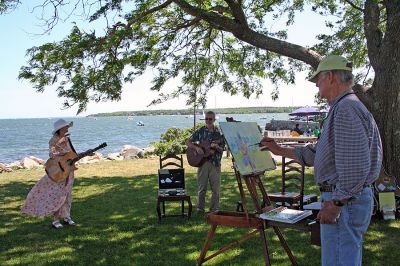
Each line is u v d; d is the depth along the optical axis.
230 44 11.33
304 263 4.99
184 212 7.83
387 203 6.75
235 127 4.64
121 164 16.44
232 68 11.45
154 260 5.26
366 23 8.05
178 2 8.33
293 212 4.37
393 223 6.59
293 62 10.80
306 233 6.22
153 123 134.88
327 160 2.99
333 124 2.95
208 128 7.52
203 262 4.87
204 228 6.65
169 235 6.34
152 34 10.25
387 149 7.41
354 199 2.90
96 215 7.80
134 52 10.00
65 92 9.02
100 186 11.16
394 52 7.35
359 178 2.77
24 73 8.82
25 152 34.62
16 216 7.87
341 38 10.66
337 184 2.86
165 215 7.43
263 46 8.34
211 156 7.41
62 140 6.91
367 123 2.86
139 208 8.30
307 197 6.78
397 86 7.36
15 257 5.50
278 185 10.57
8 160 27.81
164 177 7.58
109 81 9.19
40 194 6.87
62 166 6.82
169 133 21.02
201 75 11.33
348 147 2.79
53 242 6.13
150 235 6.38
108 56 8.99
